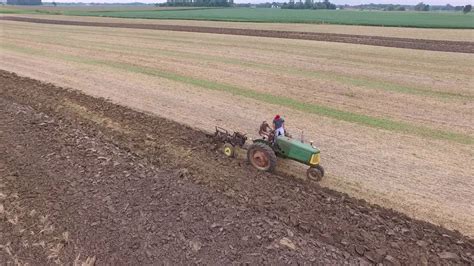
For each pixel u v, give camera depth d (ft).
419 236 25.11
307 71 77.20
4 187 30.07
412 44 117.39
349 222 26.17
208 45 115.24
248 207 27.43
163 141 40.55
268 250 22.98
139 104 54.70
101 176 31.68
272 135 33.76
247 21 228.22
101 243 24.09
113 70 77.71
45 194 29.25
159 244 23.80
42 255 23.25
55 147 37.45
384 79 70.49
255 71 76.95
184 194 28.89
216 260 22.41
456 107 54.03
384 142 41.70
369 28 175.22
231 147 36.27
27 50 105.70
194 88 63.62
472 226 26.96
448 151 39.40
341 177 33.86
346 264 21.89
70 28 177.99
